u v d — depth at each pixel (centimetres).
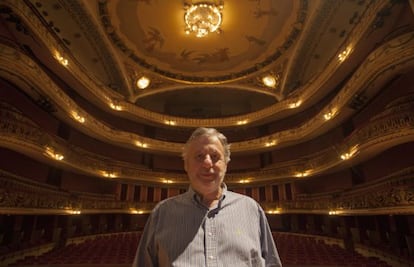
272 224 1989
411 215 1115
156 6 1560
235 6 1571
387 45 897
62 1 1391
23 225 1280
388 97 1206
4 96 1195
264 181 1970
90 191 1808
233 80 2230
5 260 997
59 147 1267
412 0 654
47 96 1236
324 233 1625
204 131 162
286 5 1552
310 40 1689
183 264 122
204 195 148
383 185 949
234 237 131
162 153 2192
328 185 1744
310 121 1684
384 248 1151
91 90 1638
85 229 1669
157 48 1917
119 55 1908
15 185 910
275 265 145
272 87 2172
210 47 1927
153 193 2067
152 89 2256
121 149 2069
